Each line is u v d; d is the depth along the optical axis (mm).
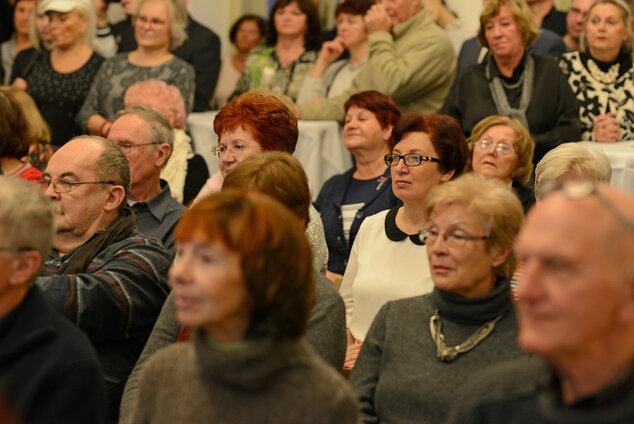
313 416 1937
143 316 3176
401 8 6594
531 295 1709
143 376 2113
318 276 2871
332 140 6441
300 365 1980
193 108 7277
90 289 3047
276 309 1957
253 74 7258
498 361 2541
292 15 7129
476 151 4777
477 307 2596
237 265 1926
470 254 2588
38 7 7363
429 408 2555
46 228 2434
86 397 2305
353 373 2783
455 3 7426
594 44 5766
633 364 1708
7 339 2328
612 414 1681
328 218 5102
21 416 2238
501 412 1894
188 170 5777
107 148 3465
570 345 1690
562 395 1792
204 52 7391
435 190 2666
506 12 5617
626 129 5723
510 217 2607
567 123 5656
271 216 1964
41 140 5617
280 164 2795
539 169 4016
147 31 6719
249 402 1954
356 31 6781
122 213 3510
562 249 1681
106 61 6832
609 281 1672
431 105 6648
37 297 2414
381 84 6406
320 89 6898
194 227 1938
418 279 3443
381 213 3721
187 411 1995
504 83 5758
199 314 1932
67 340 2340
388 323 2760
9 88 5609
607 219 1688
